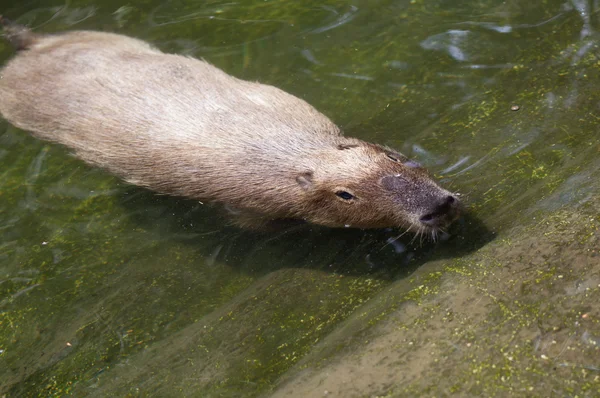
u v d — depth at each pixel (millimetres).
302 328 2338
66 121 2682
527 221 2346
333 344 2256
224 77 2713
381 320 2260
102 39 2867
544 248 2258
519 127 2594
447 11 2936
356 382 2176
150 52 2791
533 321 2166
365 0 3008
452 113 2691
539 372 2115
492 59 2797
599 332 2129
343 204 2506
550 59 2750
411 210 2428
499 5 2924
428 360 2168
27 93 2730
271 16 3016
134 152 2631
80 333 2459
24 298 2545
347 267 2445
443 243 2412
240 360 2309
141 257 2582
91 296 2527
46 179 2748
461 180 2520
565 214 2309
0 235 2660
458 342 2176
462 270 2297
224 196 2607
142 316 2469
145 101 2650
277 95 2684
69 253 2611
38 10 3074
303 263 2488
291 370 2246
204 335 2381
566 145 2508
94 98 2672
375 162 2502
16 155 2795
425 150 2613
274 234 2572
